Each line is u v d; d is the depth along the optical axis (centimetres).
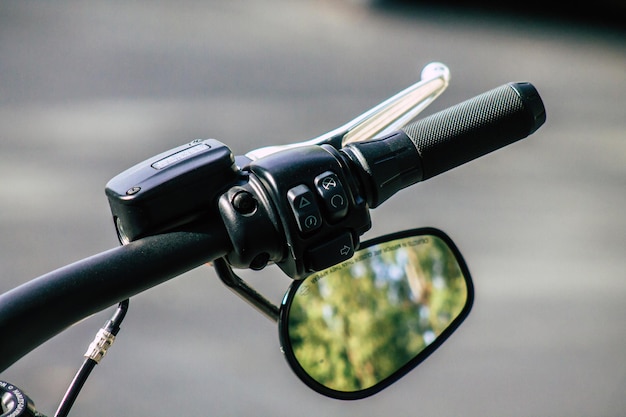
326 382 129
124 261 104
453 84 818
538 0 1062
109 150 609
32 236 499
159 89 734
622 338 441
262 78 773
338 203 110
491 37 946
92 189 552
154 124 658
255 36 882
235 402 389
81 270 101
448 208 545
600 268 499
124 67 782
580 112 755
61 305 98
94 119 661
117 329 120
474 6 1020
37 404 377
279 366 409
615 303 468
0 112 673
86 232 507
